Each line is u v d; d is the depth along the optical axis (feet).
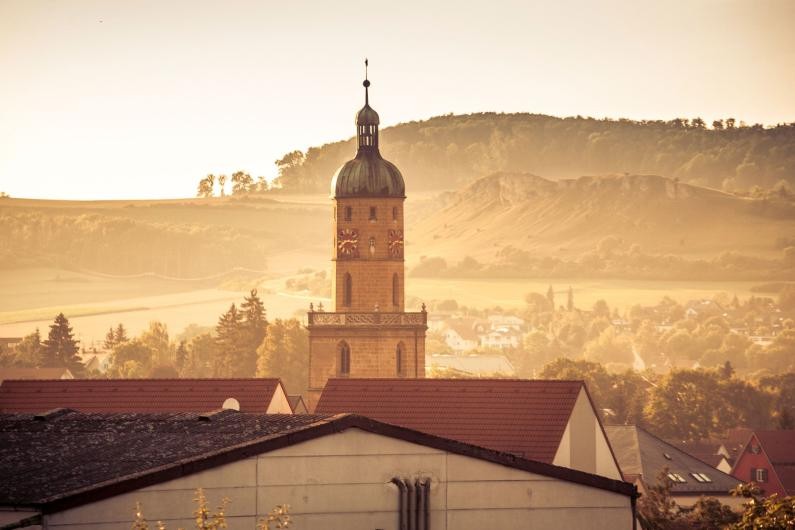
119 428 545.03
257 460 492.13
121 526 472.85
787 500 570.87
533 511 518.78
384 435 504.02
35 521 459.73
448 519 512.22
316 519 497.05
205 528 435.53
